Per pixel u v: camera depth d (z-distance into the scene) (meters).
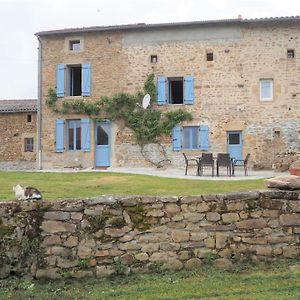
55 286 5.91
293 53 21.64
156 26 22.20
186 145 22.22
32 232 6.14
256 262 6.34
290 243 6.44
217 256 6.33
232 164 17.73
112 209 6.29
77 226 6.21
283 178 6.81
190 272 6.16
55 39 23.25
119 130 22.64
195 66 22.19
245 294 5.34
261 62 21.73
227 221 6.41
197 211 6.39
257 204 6.48
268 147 21.44
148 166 22.27
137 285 5.79
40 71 23.33
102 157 22.78
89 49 22.92
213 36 22.11
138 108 22.44
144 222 6.30
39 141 23.14
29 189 6.43
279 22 21.62
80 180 14.44
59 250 6.14
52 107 23.11
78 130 23.19
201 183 13.52
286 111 21.45
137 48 22.59
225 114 21.81
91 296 5.48
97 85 22.78
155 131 22.22
